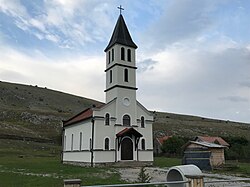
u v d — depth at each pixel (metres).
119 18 40.09
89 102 156.25
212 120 146.75
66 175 22.23
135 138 34.78
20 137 71.19
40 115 100.44
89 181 18.09
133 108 36.25
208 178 21.36
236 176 23.00
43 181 18.16
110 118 34.34
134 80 37.38
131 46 38.19
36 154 55.34
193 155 31.22
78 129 38.12
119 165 32.44
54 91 161.38
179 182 7.51
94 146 32.75
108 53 39.22
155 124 105.44
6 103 117.50
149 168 30.61
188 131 101.50
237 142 67.81
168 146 61.78
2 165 32.22
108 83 38.06
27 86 154.12
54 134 83.12
